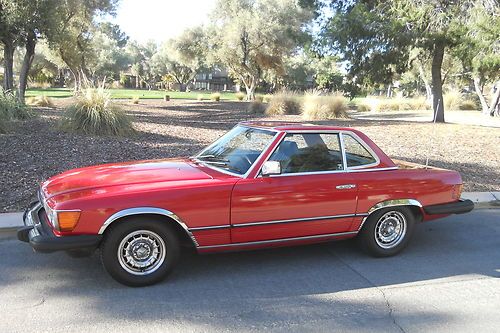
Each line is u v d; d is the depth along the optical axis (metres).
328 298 4.27
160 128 15.52
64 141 11.27
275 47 42.44
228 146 5.33
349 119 23.12
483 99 33.00
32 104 25.48
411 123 20.39
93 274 4.69
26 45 23.48
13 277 4.59
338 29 18.41
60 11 24.00
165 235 4.39
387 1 18.67
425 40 17.86
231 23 43.03
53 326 3.63
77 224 4.07
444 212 5.51
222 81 110.44
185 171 4.84
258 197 4.59
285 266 5.06
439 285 4.66
